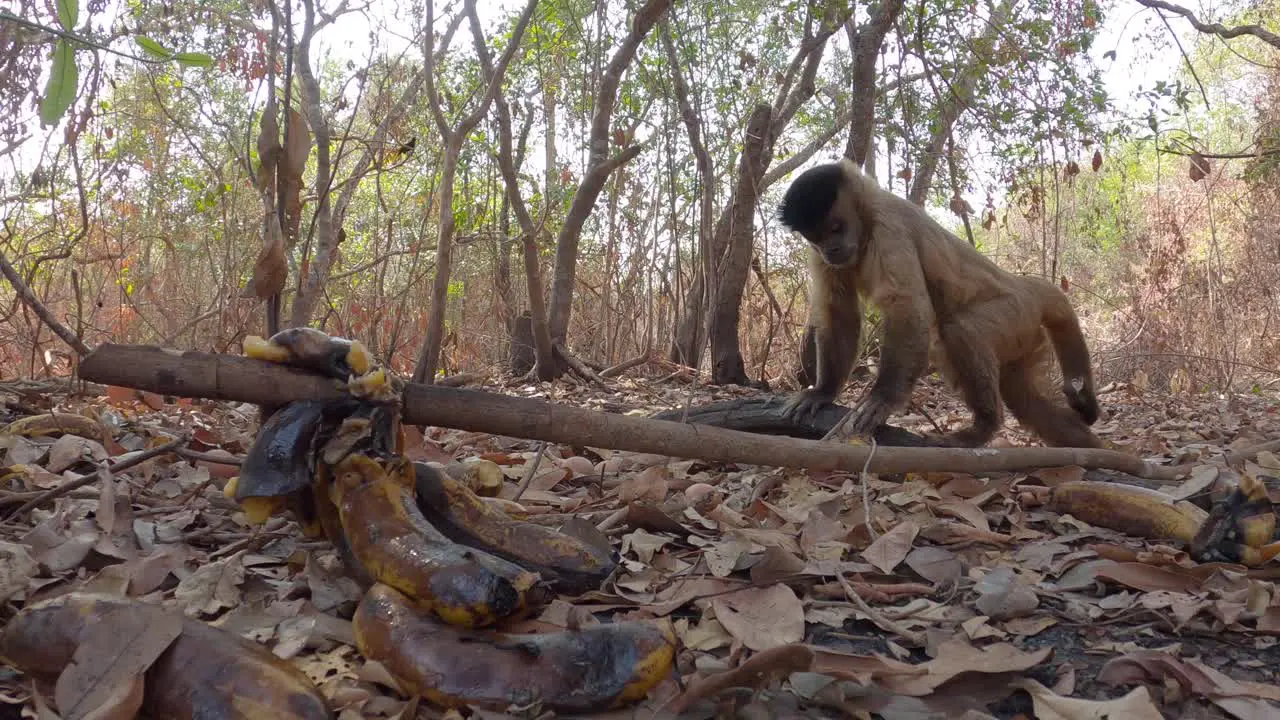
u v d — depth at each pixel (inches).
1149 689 19.8
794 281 91.2
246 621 20.7
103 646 16.0
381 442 21.9
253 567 24.9
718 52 82.1
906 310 41.8
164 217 81.5
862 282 44.3
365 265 78.7
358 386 21.6
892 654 21.3
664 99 61.0
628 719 17.3
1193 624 23.2
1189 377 100.9
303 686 16.0
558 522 29.0
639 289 94.0
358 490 20.4
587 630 18.2
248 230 74.1
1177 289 109.0
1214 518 27.6
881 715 18.2
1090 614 23.8
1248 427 61.2
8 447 32.1
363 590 21.2
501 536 23.2
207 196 70.2
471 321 97.1
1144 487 35.6
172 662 16.2
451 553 18.7
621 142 78.4
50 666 16.6
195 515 28.5
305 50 51.1
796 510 31.4
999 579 24.5
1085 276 141.6
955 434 43.3
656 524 29.2
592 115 80.7
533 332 77.9
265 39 59.2
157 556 23.4
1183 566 25.7
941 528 30.2
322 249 51.9
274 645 19.6
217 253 81.8
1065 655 21.6
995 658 19.9
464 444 43.1
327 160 51.5
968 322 44.1
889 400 41.1
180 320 73.7
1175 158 142.2
